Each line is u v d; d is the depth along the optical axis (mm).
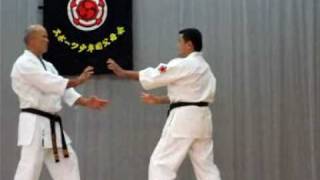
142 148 6180
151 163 5008
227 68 6160
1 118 6207
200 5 6199
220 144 6141
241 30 6180
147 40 6199
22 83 4816
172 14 6203
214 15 6188
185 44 5156
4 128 6207
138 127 6191
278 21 6180
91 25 6191
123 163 6184
